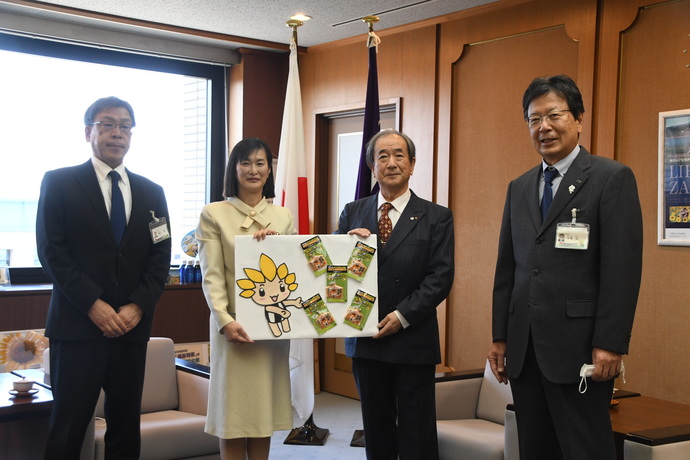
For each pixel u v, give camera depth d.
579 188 2.31
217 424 2.84
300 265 2.85
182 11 4.90
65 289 2.66
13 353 4.46
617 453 2.75
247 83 5.86
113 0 4.66
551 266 2.32
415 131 5.17
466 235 4.85
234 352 2.83
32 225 5.18
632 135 3.97
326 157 6.04
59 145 5.29
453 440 3.30
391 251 2.92
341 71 5.70
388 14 4.91
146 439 3.24
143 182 2.94
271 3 4.70
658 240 3.83
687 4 3.72
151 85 5.68
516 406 2.44
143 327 2.84
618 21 4.00
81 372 2.71
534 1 4.43
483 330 4.73
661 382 3.82
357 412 5.34
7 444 3.04
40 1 4.71
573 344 2.27
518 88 4.55
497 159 4.66
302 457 4.27
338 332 2.84
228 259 2.87
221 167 6.03
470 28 4.80
